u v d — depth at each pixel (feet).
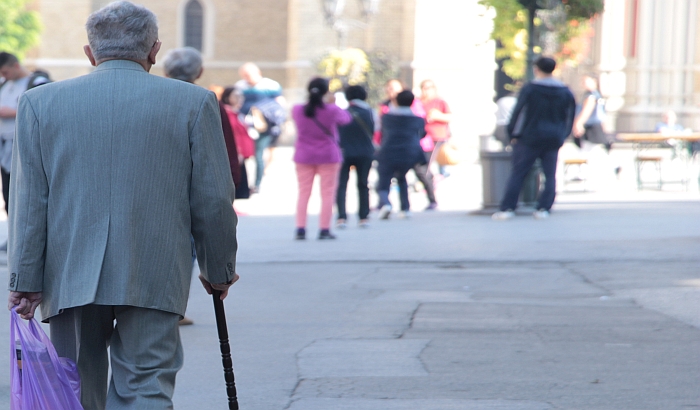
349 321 44.83
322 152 71.10
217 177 21.57
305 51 204.64
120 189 20.99
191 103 21.54
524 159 83.35
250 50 241.76
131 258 20.97
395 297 50.83
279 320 45.14
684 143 129.18
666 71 191.11
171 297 21.47
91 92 21.29
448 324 44.04
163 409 21.17
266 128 110.42
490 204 89.10
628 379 34.55
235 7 240.73
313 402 31.71
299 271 59.06
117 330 22.09
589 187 116.67
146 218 21.09
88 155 21.03
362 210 80.12
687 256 62.75
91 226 21.01
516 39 120.57
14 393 21.50
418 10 184.85
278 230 78.23
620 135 123.85
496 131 102.58
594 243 68.33
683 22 189.26
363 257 63.82
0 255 63.67
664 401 31.83
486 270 59.52
